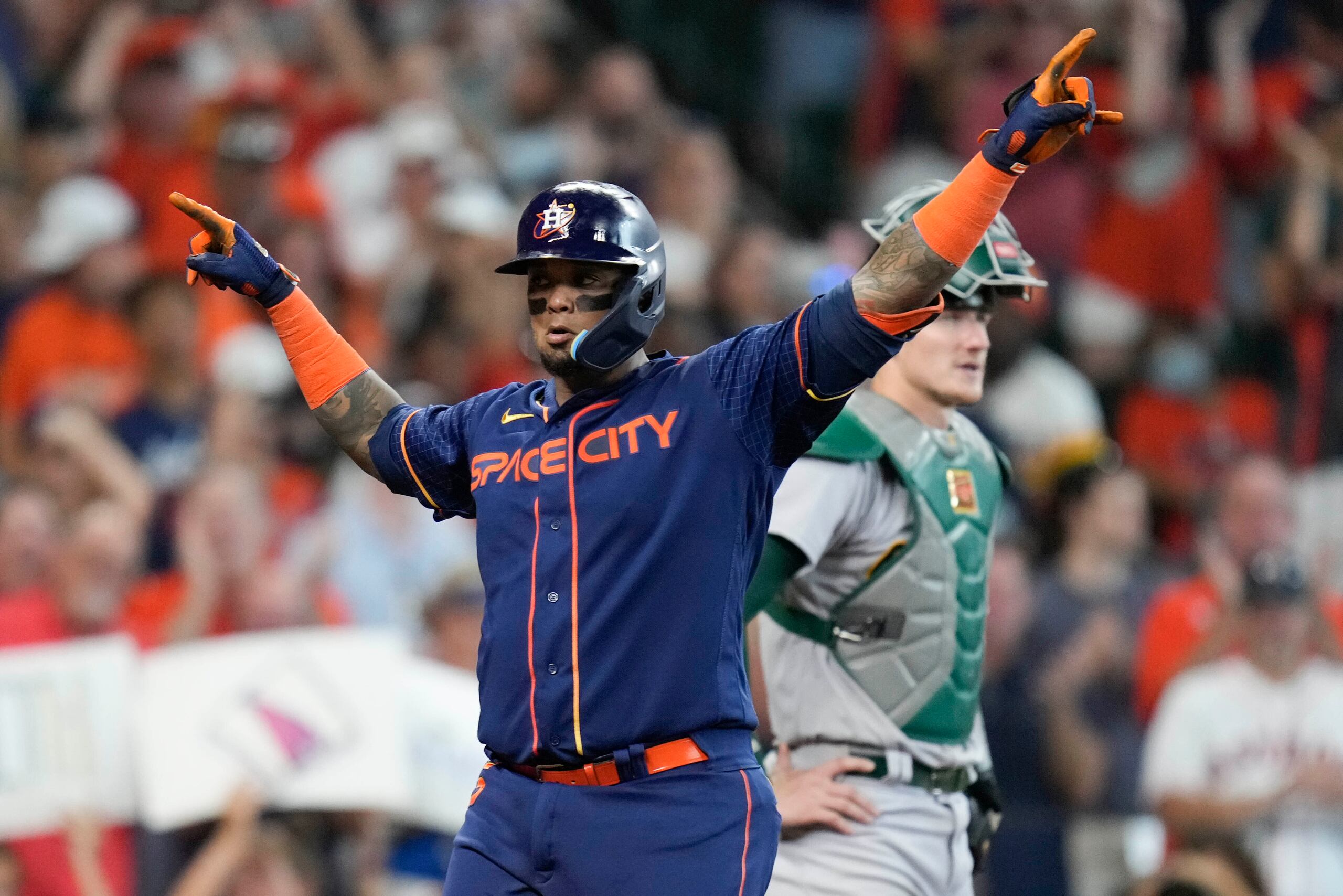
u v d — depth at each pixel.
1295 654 23.66
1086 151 39.62
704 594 11.40
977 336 14.55
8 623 21.14
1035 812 23.95
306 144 35.97
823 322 11.27
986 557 14.73
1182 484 35.72
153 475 26.66
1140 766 24.55
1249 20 41.84
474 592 23.31
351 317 32.16
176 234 32.91
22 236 31.11
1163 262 39.16
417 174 33.97
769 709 14.59
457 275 32.25
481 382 31.64
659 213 37.28
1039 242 38.59
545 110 39.72
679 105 43.75
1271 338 39.31
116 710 20.56
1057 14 41.16
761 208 42.44
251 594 21.95
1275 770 23.44
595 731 11.30
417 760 21.62
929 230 11.08
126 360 29.44
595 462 11.54
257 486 24.56
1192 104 40.66
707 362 11.70
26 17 36.94
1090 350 38.03
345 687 21.03
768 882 11.61
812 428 11.59
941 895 14.69
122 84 34.31
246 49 37.94
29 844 20.08
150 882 20.36
